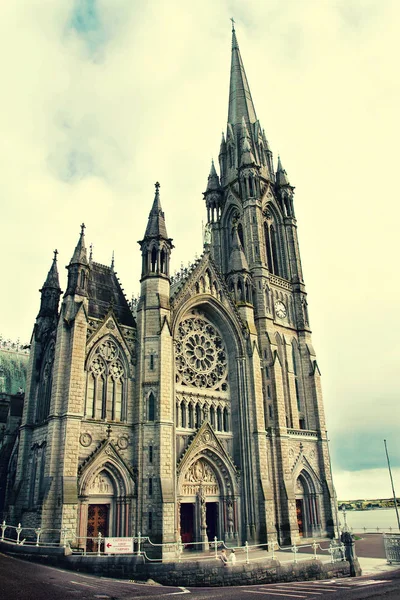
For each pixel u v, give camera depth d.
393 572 41.00
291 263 86.31
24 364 97.81
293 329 80.81
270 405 69.69
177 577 36.06
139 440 53.97
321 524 69.00
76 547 44.66
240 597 28.20
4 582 28.67
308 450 72.19
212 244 88.94
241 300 72.25
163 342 58.00
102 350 55.91
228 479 61.34
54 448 48.69
